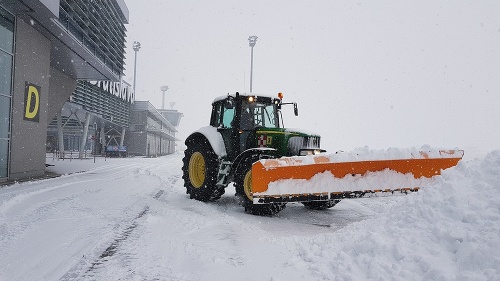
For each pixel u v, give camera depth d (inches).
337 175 209.3
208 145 277.1
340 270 115.3
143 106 1587.1
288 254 140.6
